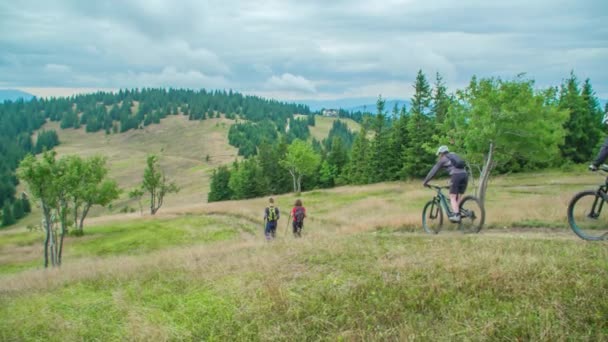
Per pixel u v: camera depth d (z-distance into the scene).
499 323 4.00
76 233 38.88
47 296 8.16
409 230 12.78
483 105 18.11
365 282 5.61
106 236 37.09
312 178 77.50
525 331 3.83
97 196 38.72
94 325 5.60
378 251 7.57
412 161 51.59
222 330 4.76
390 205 30.47
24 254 32.59
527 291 4.62
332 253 7.81
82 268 13.37
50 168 24.27
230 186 83.88
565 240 6.86
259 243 13.53
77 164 26.59
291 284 6.04
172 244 29.27
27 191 24.80
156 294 6.91
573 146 46.12
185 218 42.81
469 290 4.93
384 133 58.75
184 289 7.01
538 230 9.59
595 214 6.65
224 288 6.40
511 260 5.67
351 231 14.77
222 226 34.38
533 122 18.05
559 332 3.69
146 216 50.44
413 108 52.53
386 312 4.60
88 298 7.43
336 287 5.62
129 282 8.55
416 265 6.10
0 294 9.95
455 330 4.01
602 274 4.79
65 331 5.50
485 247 6.82
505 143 18.47
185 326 5.05
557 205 13.64
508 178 42.62
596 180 33.66
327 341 4.19
